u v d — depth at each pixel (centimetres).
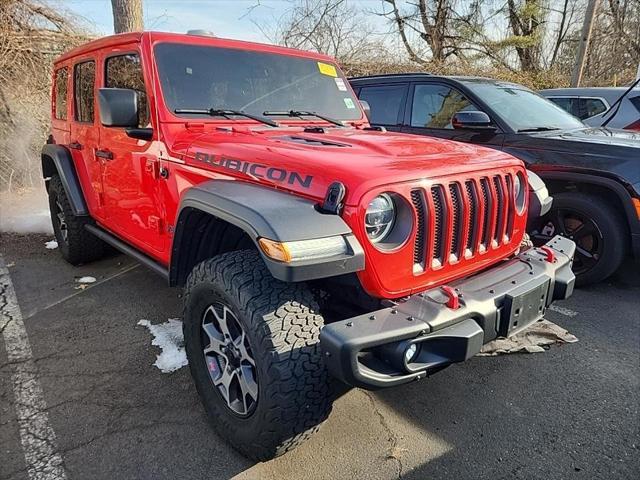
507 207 250
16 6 736
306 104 341
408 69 1191
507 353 313
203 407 257
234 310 205
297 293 202
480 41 1595
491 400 270
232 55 322
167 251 296
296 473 216
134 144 312
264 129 298
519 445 235
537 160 425
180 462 221
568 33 1852
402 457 226
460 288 217
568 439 239
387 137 279
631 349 325
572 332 348
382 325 181
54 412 254
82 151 398
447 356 195
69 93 420
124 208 341
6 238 566
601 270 408
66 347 319
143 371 291
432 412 259
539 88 1429
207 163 253
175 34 309
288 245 175
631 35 1809
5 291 411
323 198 196
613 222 395
